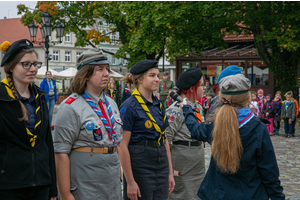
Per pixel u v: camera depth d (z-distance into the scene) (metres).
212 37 17.75
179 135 3.34
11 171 2.06
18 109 2.11
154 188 2.85
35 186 2.15
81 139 2.38
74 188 2.35
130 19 16.88
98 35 21.39
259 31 17.17
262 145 2.24
